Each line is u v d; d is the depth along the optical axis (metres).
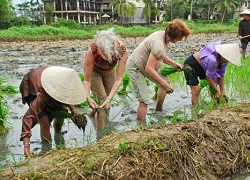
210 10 69.12
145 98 5.20
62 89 3.72
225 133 4.06
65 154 3.43
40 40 30.06
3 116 4.93
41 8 57.06
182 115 5.54
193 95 6.00
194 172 3.52
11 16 45.88
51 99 3.86
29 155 3.55
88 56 4.62
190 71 5.76
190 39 33.25
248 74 7.63
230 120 4.39
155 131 3.94
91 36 32.47
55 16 59.31
